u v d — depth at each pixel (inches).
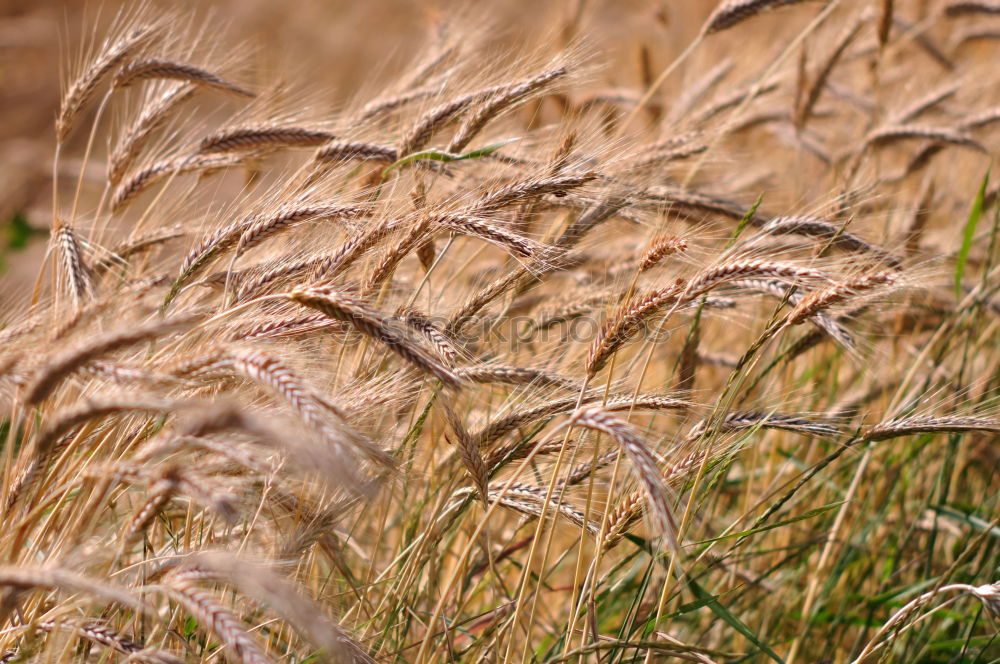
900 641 96.7
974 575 98.0
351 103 101.2
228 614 84.5
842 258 90.5
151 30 97.0
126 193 95.3
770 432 103.0
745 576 97.7
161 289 92.7
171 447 85.1
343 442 84.1
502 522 99.6
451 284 98.0
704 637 98.7
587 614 90.3
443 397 89.6
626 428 85.9
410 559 91.7
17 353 86.5
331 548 91.4
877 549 99.2
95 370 85.4
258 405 88.0
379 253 91.3
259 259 92.8
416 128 94.4
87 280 91.4
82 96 95.4
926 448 102.7
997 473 104.4
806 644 98.3
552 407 91.3
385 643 92.6
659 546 90.4
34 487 88.8
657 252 89.6
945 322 100.3
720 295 94.2
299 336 89.3
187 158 95.5
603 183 93.7
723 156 101.0
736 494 102.5
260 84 104.3
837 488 99.3
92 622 87.4
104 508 87.7
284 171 95.5
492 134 98.5
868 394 102.0
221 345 85.7
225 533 90.7
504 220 91.7
